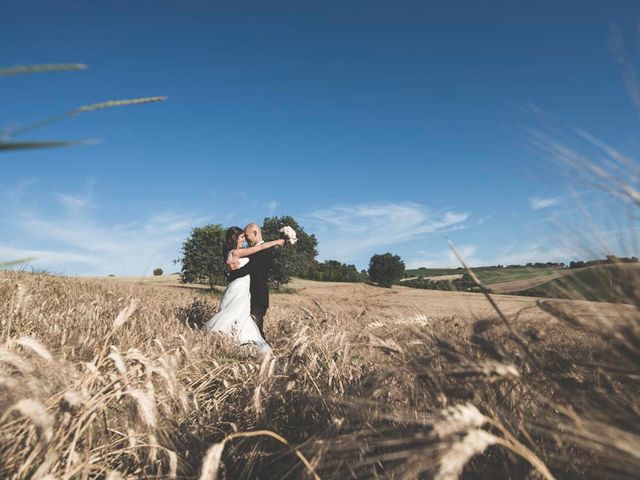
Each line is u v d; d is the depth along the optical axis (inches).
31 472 57.6
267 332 271.1
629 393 53.4
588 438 48.0
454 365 55.0
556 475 55.2
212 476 51.5
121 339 134.3
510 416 59.7
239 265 247.6
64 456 60.4
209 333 184.1
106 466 66.8
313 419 90.2
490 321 61.6
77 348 117.0
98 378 69.8
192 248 1454.2
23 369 53.6
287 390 95.6
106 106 26.7
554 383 57.6
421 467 46.6
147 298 360.5
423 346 78.4
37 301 201.0
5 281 224.5
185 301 406.0
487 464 63.4
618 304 53.7
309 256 1887.3
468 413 42.4
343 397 84.1
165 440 75.9
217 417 99.3
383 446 68.8
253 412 94.9
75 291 290.0
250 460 77.4
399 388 79.3
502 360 53.9
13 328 123.0
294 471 75.8
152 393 68.1
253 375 111.7
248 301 241.6
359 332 114.6
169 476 63.7
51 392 61.9
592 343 60.8
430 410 68.1
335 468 68.9
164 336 166.4
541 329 66.9
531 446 58.2
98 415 69.2
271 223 1895.9
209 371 113.7
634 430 47.5
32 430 58.1
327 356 107.8
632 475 45.3
